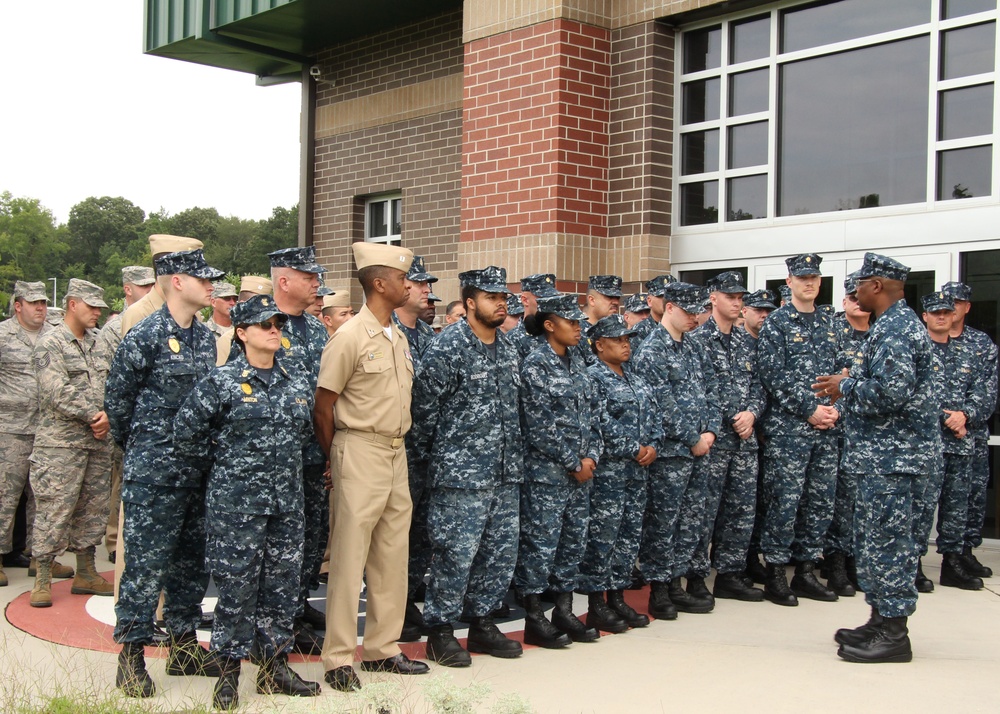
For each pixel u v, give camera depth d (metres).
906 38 8.43
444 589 5.30
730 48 9.51
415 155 12.21
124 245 66.25
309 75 13.61
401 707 4.48
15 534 7.86
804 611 6.66
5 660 5.32
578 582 6.05
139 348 4.96
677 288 6.52
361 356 5.01
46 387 6.57
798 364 6.76
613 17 9.91
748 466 6.86
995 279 7.98
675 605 6.65
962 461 7.23
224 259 55.41
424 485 5.83
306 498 5.60
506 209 9.98
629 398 6.04
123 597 4.86
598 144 9.84
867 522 5.46
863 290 5.59
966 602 6.85
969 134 8.12
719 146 9.59
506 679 5.07
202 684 4.97
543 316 5.73
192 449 4.69
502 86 10.03
